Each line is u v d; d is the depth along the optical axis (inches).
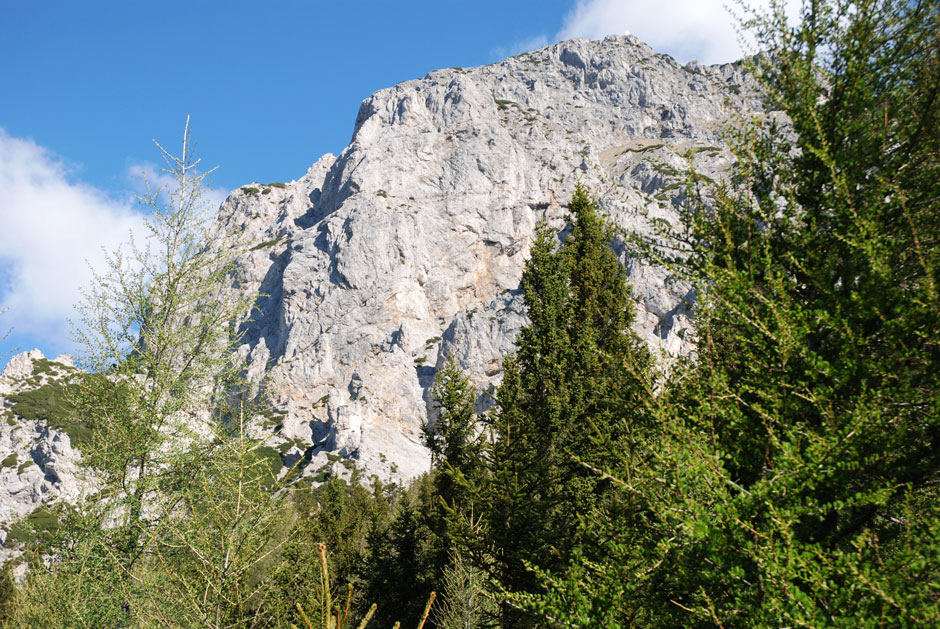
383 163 5310.0
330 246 4879.4
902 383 161.0
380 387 4104.3
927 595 124.0
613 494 256.4
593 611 162.7
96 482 394.0
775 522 137.8
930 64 200.5
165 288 439.2
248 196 6205.7
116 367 415.5
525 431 471.2
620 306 588.1
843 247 197.9
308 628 117.1
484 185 5142.7
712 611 134.6
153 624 294.8
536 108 6491.1
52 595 391.5
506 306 4128.9
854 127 204.7
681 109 6195.9
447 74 6820.9
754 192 239.5
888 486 152.2
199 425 403.2
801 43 231.1
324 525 1123.9
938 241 181.9
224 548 275.7
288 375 4197.8
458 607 554.9
